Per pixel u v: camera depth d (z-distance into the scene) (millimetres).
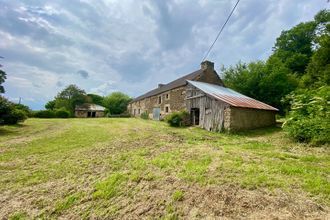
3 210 3033
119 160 5230
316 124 6320
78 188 3670
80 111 36969
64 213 2922
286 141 7109
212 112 11906
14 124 14406
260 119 12086
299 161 4578
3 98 13773
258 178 3455
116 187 3576
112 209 2900
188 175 3787
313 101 7180
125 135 9812
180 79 22125
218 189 3117
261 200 2711
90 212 2889
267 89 20062
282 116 18016
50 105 41000
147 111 26234
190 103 14734
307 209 2471
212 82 18859
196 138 8461
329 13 24172
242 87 21625
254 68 22469
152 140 7969
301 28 26328
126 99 47750
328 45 16188
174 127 13805
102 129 12695
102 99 50062
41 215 2889
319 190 2947
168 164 4586
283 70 20484
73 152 6309
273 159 4773
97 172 4441
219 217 2453
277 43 29047
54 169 4711
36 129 12570
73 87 40562
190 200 2902
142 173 4137
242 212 2500
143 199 3094
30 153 6219
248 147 6359
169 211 2705
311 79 17266
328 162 4418
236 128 10531
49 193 3529
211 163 4512
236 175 3666
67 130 12188
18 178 4191
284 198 2740
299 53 24797
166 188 3361
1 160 5461
